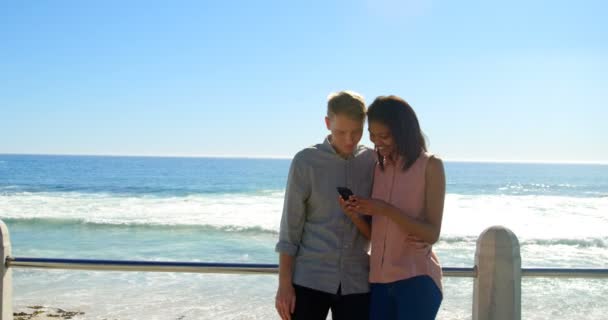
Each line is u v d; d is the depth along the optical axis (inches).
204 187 1792.6
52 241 636.7
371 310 103.7
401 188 100.4
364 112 98.8
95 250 582.9
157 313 333.7
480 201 1353.3
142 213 927.7
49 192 1498.5
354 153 106.3
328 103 100.4
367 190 106.3
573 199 1455.5
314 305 106.3
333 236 104.4
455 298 370.0
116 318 323.6
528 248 650.8
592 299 376.5
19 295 370.9
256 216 890.1
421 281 99.7
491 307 112.0
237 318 326.6
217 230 715.4
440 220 99.0
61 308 342.3
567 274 115.6
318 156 104.7
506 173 4050.2
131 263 115.3
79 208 1008.9
